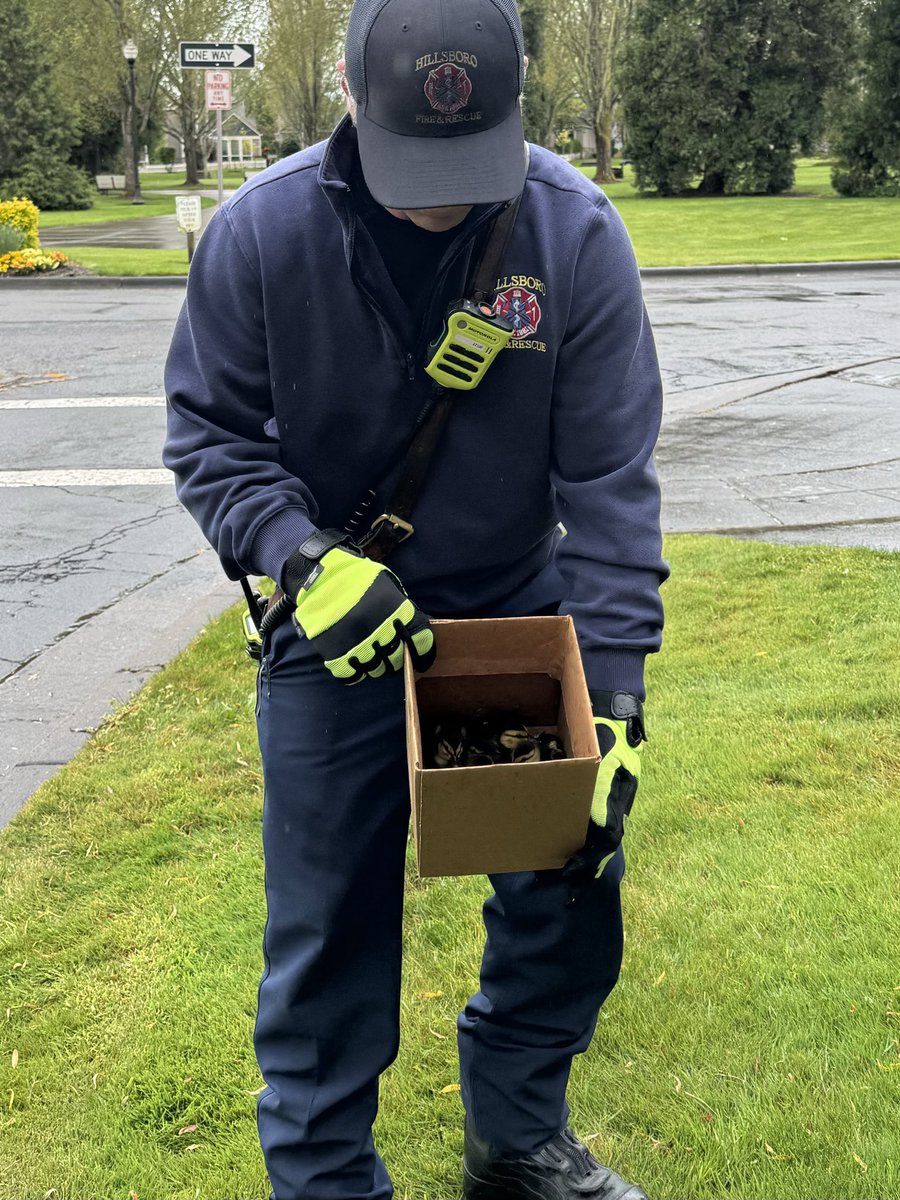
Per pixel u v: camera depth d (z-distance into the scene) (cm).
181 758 340
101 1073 224
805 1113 205
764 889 267
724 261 1543
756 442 675
